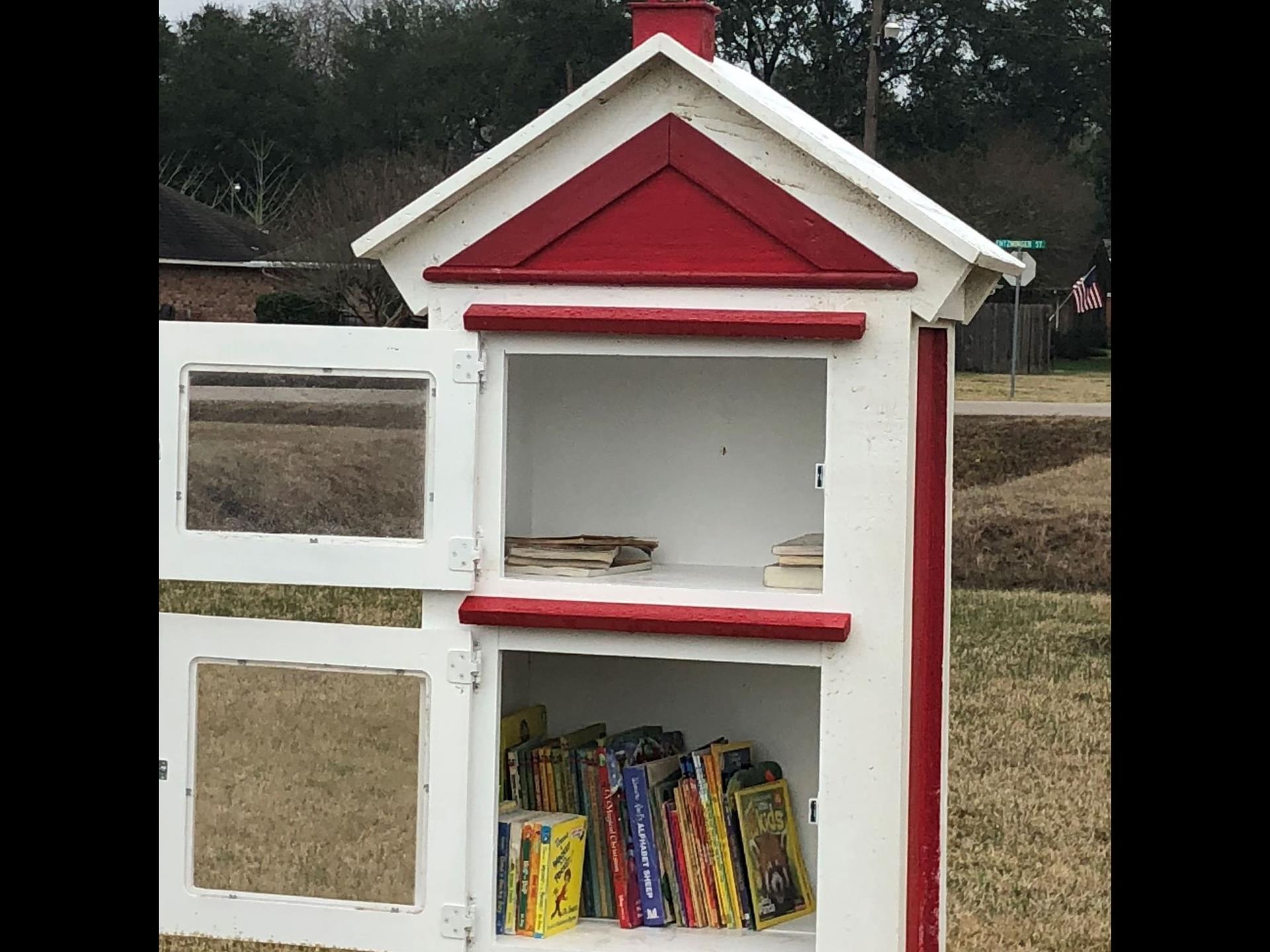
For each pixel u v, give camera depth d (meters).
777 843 3.52
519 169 3.12
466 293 3.16
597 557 3.27
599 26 12.48
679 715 3.75
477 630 3.17
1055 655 8.12
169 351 3.20
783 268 3.05
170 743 3.27
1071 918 4.87
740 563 3.62
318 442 3.17
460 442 3.12
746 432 3.62
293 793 3.24
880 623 3.03
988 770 6.38
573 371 3.70
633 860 3.44
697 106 3.06
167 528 3.22
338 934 3.23
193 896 3.28
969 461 11.03
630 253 3.10
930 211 3.16
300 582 3.17
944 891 3.40
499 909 3.32
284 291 11.98
